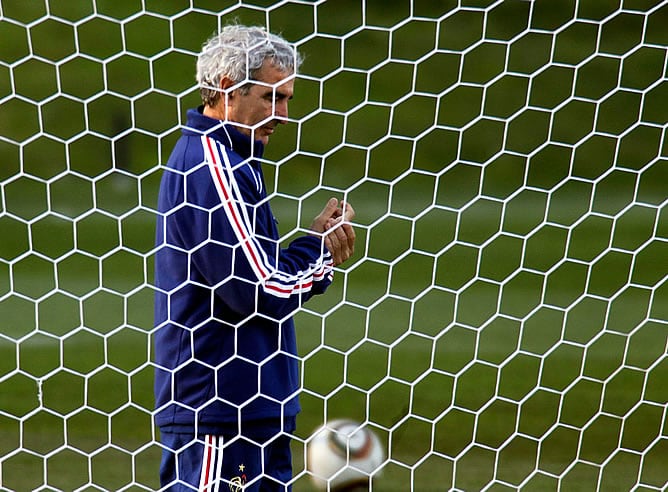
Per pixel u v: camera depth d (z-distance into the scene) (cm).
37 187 5084
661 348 2248
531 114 6044
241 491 923
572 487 1358
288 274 895
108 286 2931
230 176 875
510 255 3509
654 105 6006
